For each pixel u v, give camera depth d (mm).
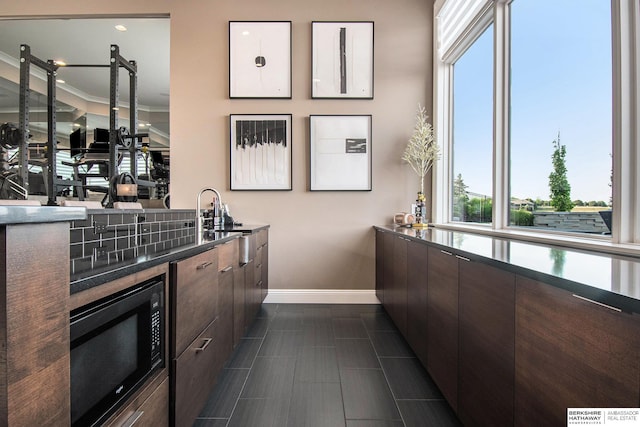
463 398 1296
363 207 3252
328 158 3223
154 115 6938
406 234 2115
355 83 3219
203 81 3217
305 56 3223
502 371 1012
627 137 1296
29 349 521
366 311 3000
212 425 1428
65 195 5000
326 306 3154
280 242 3258
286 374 1862
